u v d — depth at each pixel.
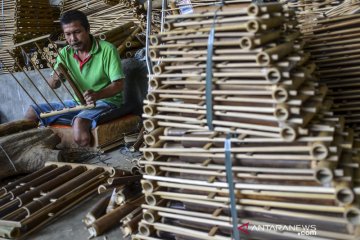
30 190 2.65
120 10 4.97
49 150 3.44
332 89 2.27
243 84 1.61
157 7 4.66
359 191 1.46
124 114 4.11
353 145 1.76
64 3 5.48
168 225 1.88
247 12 1.55
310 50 2.29
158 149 1.83
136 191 2.51
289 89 1.50
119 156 3.60
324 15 2.45
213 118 1.70
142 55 4.41
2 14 5.43
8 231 2.26
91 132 3.75
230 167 1.67
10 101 5.37
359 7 2.40
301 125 1.51
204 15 1.69
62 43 4.80
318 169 1.47
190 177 1.80
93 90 3.77
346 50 2.24
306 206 1.57
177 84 1.81
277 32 1.68
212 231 1.76
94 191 2.81
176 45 1.75
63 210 2.57
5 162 3.25
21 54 5.29
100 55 3.81
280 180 1.62
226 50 1.61
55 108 4.03
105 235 2.26
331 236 1.55
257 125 1.60
